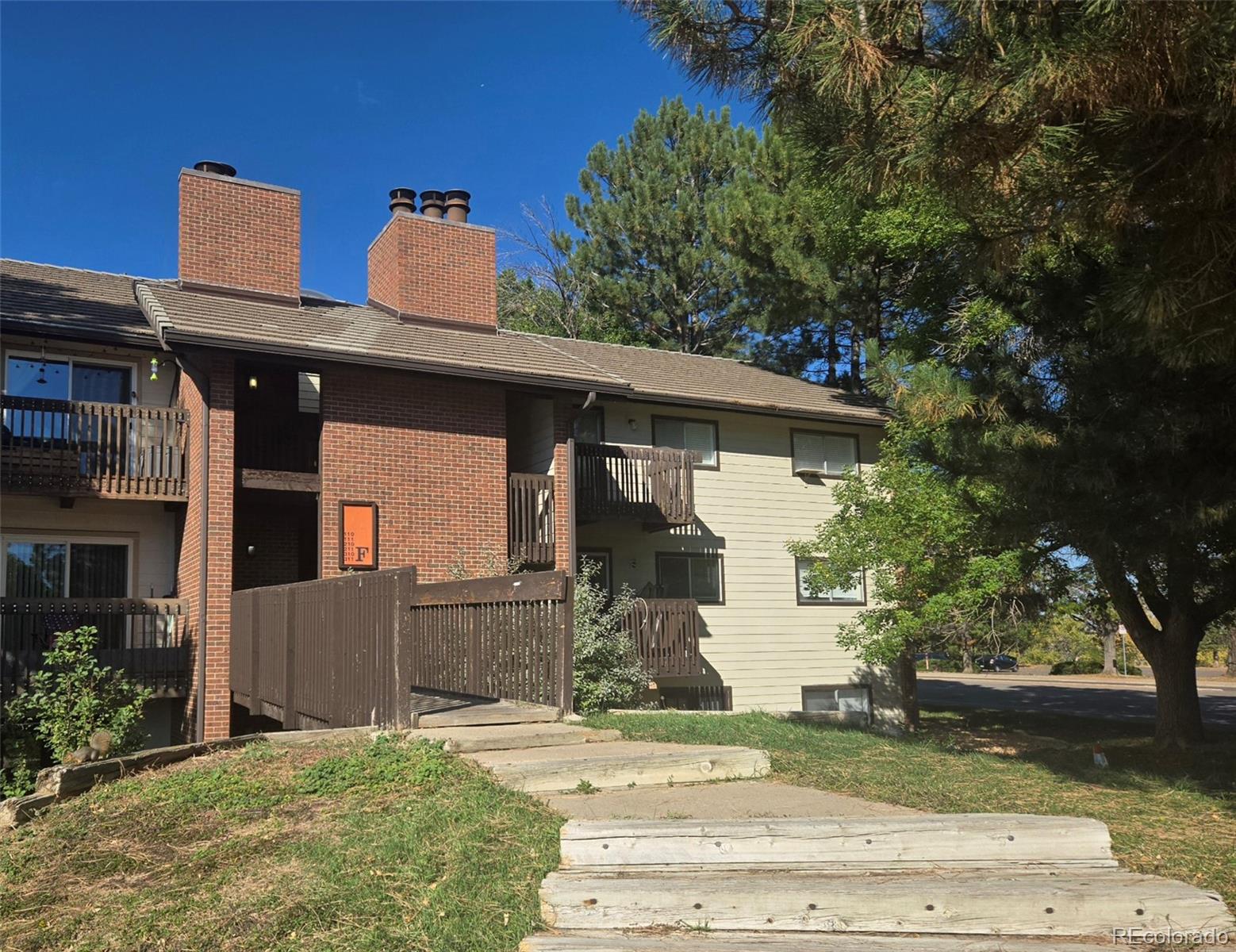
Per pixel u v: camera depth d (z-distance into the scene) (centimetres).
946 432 1095
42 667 1274
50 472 1373
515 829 539
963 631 1603
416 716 812
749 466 2067
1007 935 420
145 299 1494
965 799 641
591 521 1777
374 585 853
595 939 411
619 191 3594
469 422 1616
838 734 1017
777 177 2628
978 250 668
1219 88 486
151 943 437
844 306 2597
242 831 569
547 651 882
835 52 516
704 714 1123
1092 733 1830
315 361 1434
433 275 1811
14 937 455
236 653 1345
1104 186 581
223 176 1648
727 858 480
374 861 503
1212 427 840
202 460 1388
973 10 498
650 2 598
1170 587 1192
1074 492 920
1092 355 935
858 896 427
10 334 1384
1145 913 420
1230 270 559
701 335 3500
